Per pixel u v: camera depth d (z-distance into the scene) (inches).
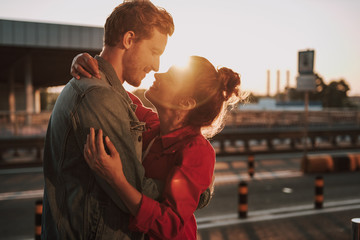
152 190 49.4
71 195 47.9
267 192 317.1
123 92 50.8
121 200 46.8
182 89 54.4
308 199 292.8
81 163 47.6
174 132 54.7
